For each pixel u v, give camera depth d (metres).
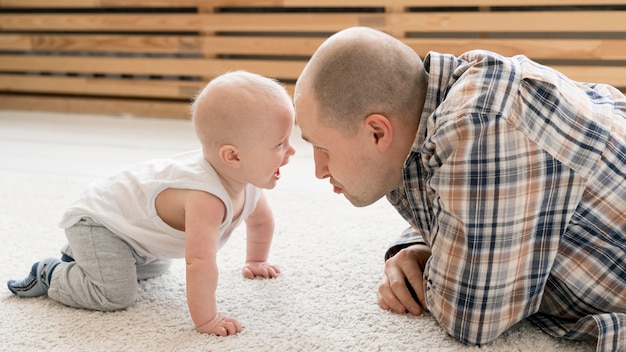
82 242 1.29
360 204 1.26
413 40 2.53
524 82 1.10
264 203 1.42
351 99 1.12
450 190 1.08
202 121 1.24
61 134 2.68
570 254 1.15
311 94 1.15
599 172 1.11
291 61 2.76
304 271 1.44
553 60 2.50
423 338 1.18
